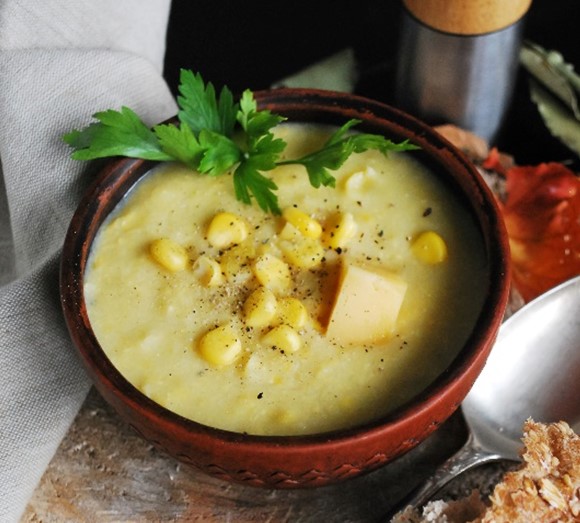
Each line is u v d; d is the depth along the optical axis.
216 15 0.52
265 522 0.38
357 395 0.35
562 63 0.47
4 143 0.41
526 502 0.35
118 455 0.39
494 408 0.38
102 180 0.38
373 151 0.39
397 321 0.36
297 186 0.39
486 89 0.45
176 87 0.51
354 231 0.38
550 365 0.39
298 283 0.37
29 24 0.42
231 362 0.35
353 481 0.38
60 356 0.39
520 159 0.48
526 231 0.43
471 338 0.35
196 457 0.34
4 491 0.37
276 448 0.33
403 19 0.45
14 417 0.38
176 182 0.39
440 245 0.37
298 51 0.52
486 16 0.43
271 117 0.38
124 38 0.44
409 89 0.46
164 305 0.37
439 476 0.37
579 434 0.38
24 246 0.41
